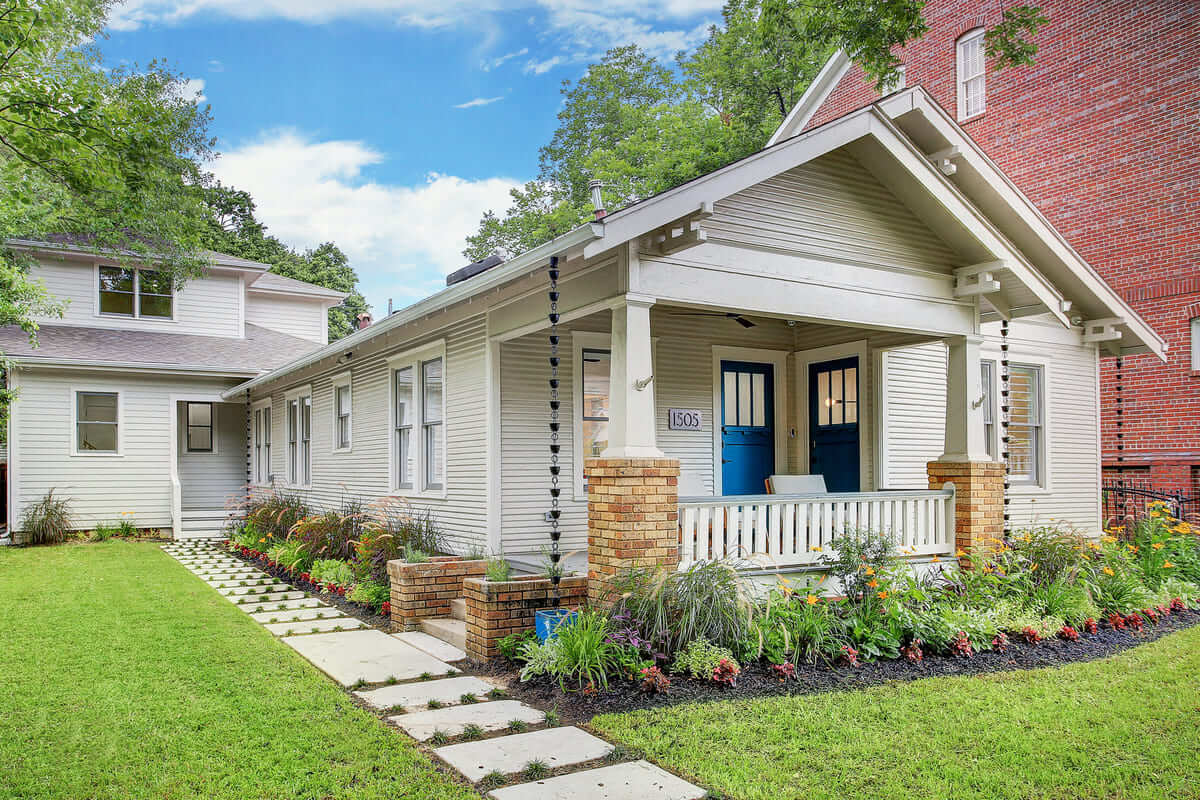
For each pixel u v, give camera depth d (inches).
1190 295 530.9
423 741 185.9
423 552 375.2
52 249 688.4
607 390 388.8
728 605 240.5
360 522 455.5
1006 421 360.5
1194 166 528.4
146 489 668.1
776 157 263.0
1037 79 615.8
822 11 384.2
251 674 238.4
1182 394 535.5
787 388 442.0
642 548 245.3
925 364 430.3
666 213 240.4
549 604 266.1
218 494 774.5
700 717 198.1
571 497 372.5
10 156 266.7
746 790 157.0
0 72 217.2
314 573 409.7
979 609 289.3
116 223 613.0
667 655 231.1
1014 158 631.8
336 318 1525.6
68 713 201.8
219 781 160.9
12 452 616.4
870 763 171.5
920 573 314.7
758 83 1050.7
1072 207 593.9
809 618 249.3
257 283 885.2
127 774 163.9
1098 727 194.9
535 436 366.0
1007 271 331.3
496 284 292.2
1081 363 502.3
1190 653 266.5
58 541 610.2
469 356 375.9
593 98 1366.9
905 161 296.2
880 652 250.8
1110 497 548.1
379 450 481.4
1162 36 544.1
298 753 175.3
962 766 170.6
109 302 735.7
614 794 154.9
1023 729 193.0
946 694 218.2
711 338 414.9
